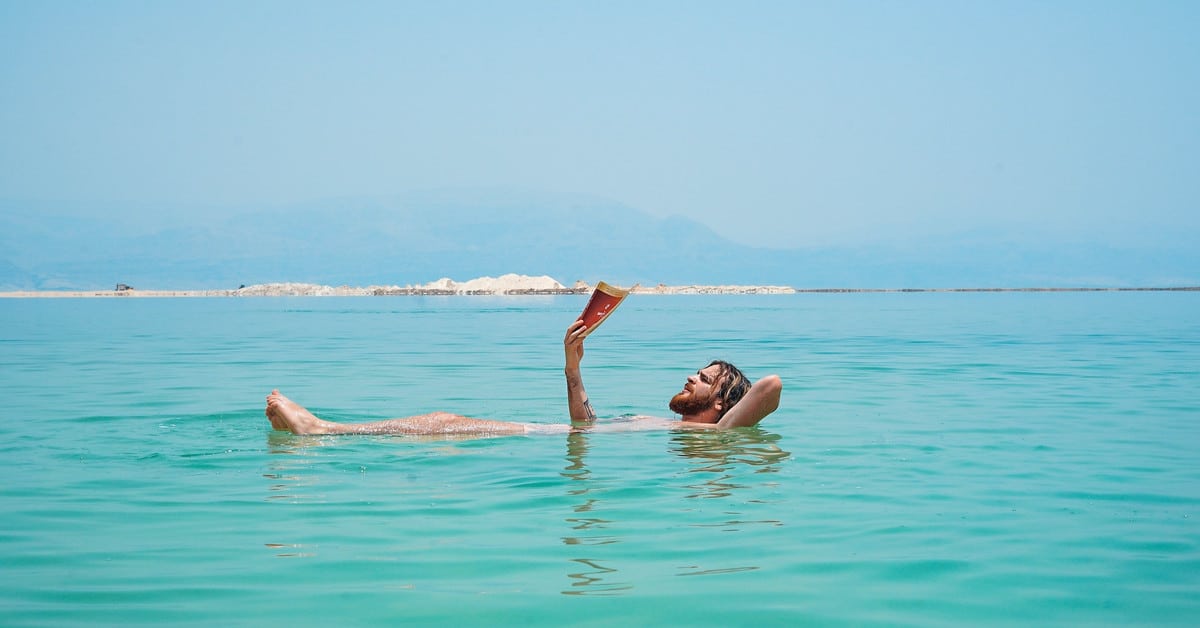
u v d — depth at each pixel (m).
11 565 4.55
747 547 4.87
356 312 44.78
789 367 15.42
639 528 5.22
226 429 8.62
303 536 5.05
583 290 93.88
